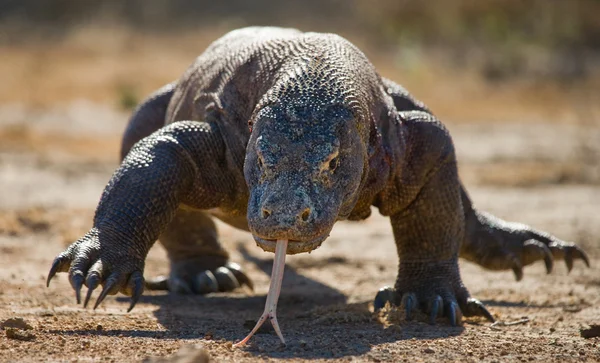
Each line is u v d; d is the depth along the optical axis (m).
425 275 26.25
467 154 70.38
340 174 21.25
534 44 132.88
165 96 30.92
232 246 39.38
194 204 24.75
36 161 62.25
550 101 104.75
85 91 99.69
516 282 32.72
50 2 168.50
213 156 24.77
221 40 29.39
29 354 19.36
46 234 39.59
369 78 24.58
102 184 54.97
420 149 25.80
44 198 48.81
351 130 21.61
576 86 115.56
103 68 116.00
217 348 20.25
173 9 178.75
